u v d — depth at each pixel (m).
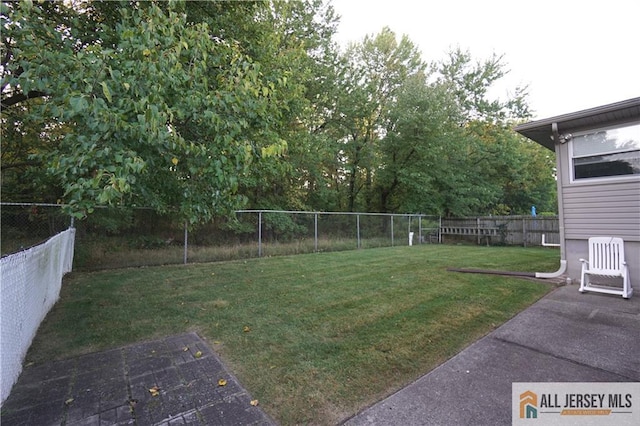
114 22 4.12
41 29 2.80
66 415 1.98
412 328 3.46
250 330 3.43
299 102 9.66
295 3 11.79
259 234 9.28
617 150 5.38
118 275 6.36
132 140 2.62
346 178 16.92
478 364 2.67
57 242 4.56
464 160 16.05
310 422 1.93
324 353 2.87
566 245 5.89
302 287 5.35
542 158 19.75
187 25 4.13
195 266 7.53
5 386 2.11
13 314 2.31
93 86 2.37
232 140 3.04
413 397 2.19
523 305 4.32
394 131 14.90
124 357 2.81
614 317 3.85
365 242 12.27
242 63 3.47
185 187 3.34
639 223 5.10
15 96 4.49
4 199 7.03
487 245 13.46
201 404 2.11
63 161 2.26
